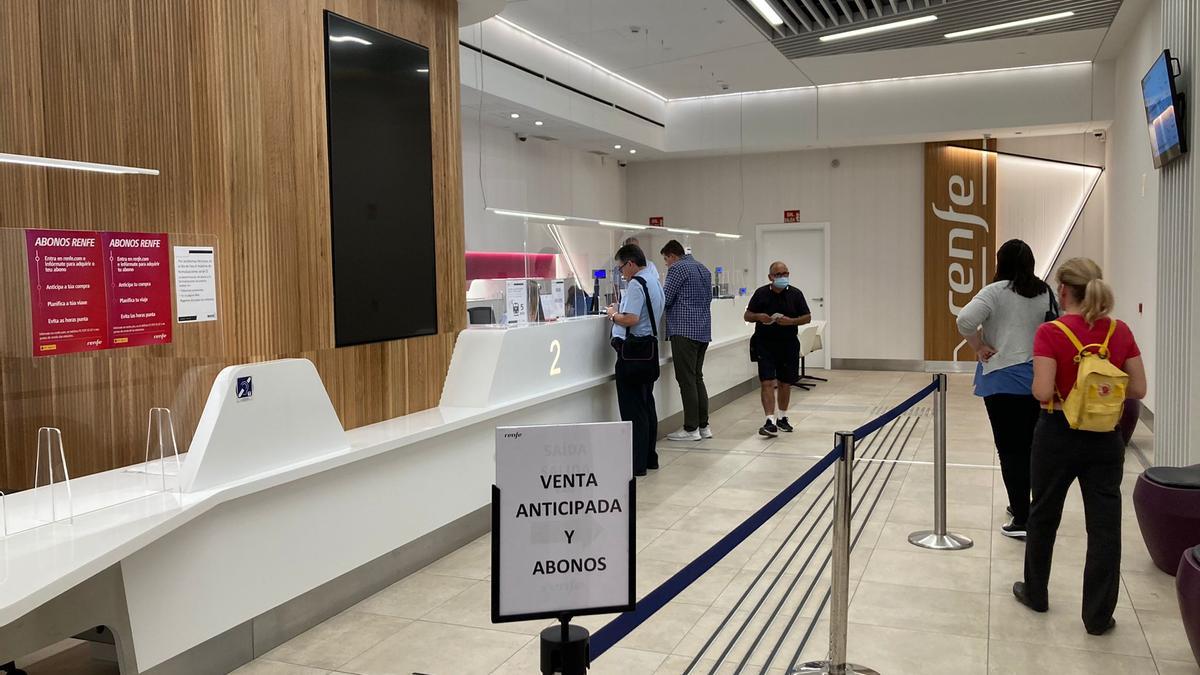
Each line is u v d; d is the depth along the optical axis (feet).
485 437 14.73
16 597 6.09
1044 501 10.53
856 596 11.64
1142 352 24.97
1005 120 33.60
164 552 8.71
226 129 10.70
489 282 26.84
